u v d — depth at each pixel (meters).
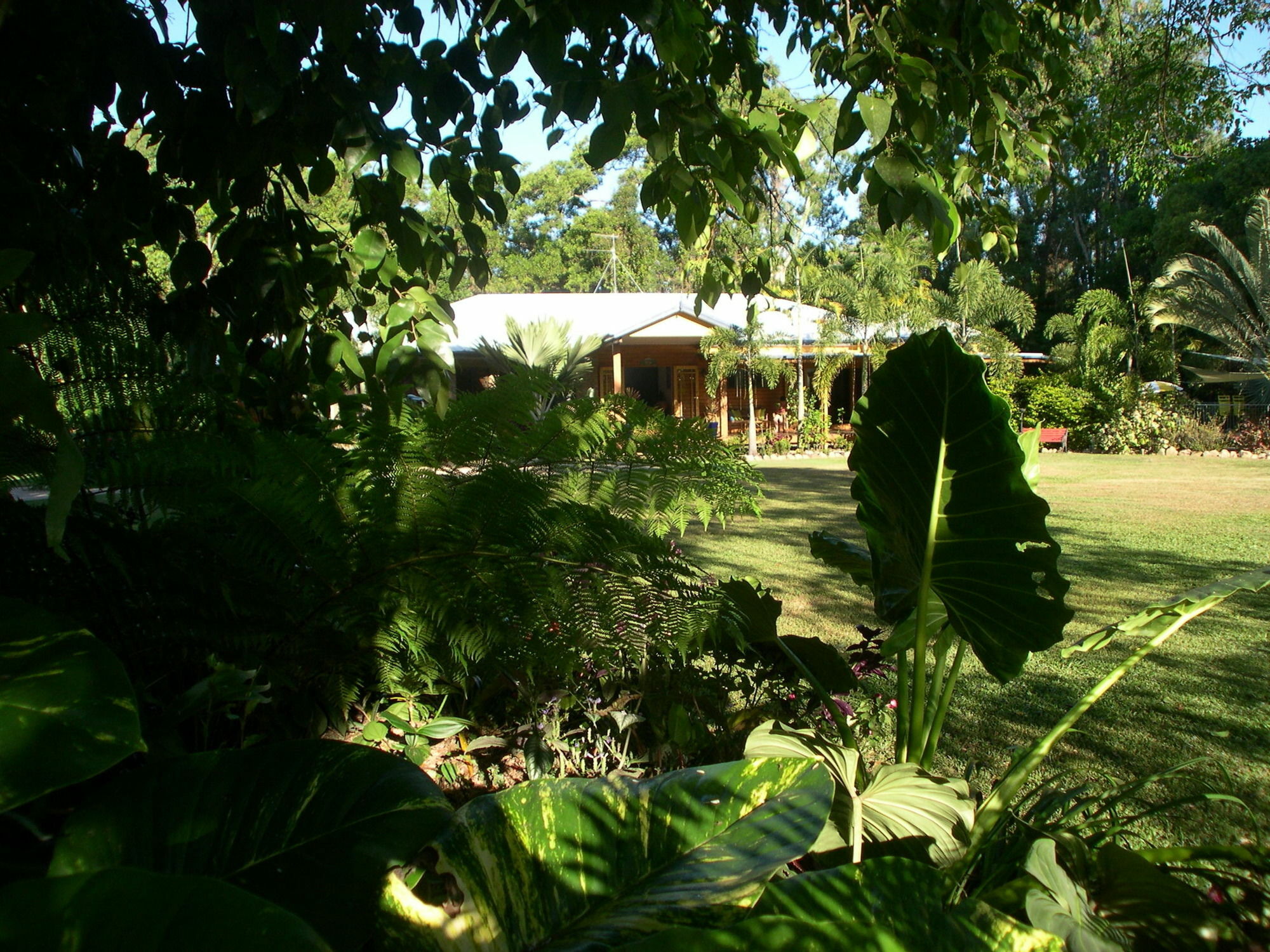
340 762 1.24
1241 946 1.50
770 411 22.91
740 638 1.91
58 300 1.76
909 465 1.76
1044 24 3.11
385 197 2.04
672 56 1.74
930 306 19.42
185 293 1.99
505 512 1.73
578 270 40.88
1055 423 20.53
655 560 1.78
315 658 2.00
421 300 1.90
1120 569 6.41
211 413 1.88
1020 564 1.71
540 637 1.88
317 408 2.19
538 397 1.85
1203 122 5.38
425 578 1.83
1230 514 9.23
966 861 1.56
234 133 1.80
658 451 1.90
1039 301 33.97
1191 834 2.47
